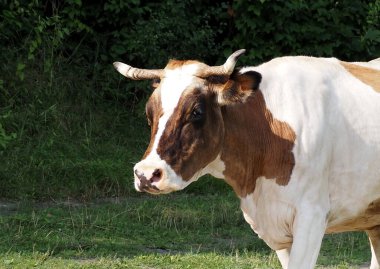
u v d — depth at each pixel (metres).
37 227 14.33
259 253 13.46
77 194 17.12
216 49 20.73
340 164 9.73
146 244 13.98
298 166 9.46
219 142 9.30
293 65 9.92
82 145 18.94
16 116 19.06
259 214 9.78
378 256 10.84
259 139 9.62
